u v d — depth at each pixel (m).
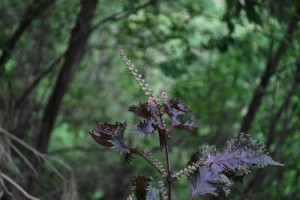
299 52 4.17
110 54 7.63
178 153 5.59
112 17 4.61
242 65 5.39
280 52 3.97
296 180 4.09
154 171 6.83
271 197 4.09
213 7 5.44
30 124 5.04
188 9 5.27
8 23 5.60
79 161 7.53
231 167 1.13
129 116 7.98
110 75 8.12
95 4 4.52
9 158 3.44
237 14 3.45
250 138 1.15
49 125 4.71
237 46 4.59
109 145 1.13
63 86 4.69
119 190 7.19
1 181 3.16
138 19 5.22
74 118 7.80
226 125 5.41
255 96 3.88
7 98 5.28
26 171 4.04
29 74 5.99
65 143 7.92
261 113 4.72
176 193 4.74
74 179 3.74
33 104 5.56
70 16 5.91
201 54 6.17
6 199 3.52
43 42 6.17
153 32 5.14
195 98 5.60
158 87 6.37
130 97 8.05
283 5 3.60
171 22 5.21
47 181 4.77
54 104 4.71
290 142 4.19
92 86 8.05
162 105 1.13
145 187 1.17
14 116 4.62
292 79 4.18
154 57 5.55
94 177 7.38
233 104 5.78
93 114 7.96
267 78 3.96
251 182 3.69
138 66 5.46
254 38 4.66
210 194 1.15
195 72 5.60
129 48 5.40
